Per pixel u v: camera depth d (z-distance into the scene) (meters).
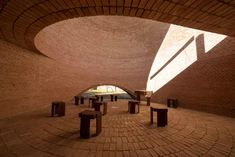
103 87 19.69
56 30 6.89
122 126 4.16
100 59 9.48
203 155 2.53
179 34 7.80
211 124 4.36
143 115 5.54
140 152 2.63
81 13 2.62
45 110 5.95
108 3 2.29
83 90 8.88
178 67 7.75
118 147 2.82
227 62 5.44
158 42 9.23
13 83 4.91
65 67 7.77
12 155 2.45
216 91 5.81
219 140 3.17
